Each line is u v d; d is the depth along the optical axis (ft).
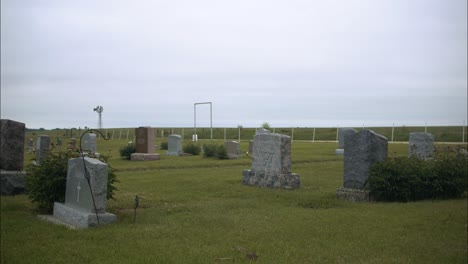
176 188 54.54
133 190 52.65
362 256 25.62
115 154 118.11
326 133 226.58
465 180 48.16
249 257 24.75
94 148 111.14
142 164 87.92
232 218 35.53
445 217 36.65
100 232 30.01
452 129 222.48
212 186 56.13
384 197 45.70
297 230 31.42
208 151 104.32
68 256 24.88
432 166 47.91
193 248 26.37
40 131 287.89
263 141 57.47
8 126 51.19
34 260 24.13
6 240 28.32
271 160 56.34
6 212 38.65
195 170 78.18
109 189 36.55
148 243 27.37
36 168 38.55
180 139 113.60
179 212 38.55
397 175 45.21
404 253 26.55
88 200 32.86
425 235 30.99
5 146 51.06
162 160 96.73
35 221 34.40
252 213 38.09
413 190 45.98
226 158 100.01
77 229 31.17
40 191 37.24
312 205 43.14
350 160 47.06
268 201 45.32
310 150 125.49
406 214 37.76
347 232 31.14
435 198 47.55
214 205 42.04
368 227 32.78
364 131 45.91
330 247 27.27
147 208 41.11
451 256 26.23
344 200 45.39
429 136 82.64
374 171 44.96
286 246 27.22
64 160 38.14
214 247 26.66
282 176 54.65
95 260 24.02
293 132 227.40
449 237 30.58
